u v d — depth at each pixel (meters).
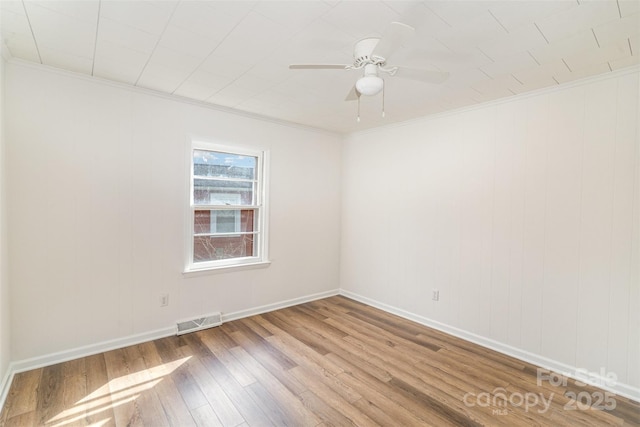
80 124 2.57
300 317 3.69
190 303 3.24
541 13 1.65
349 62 2.28
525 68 2.29
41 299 2.45
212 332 3.21
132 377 2.37
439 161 3.41
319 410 2.05
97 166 2.66
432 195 3.48
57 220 2.50
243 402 2.12
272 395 2.20
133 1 1.61
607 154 2.35
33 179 2.39
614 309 2.32
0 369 2.06
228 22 1.79
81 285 2.62
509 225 2.87
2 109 2.18
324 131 4.33
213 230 3.46
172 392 2.20
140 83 2.73
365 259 4.26
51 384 2.24
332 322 3.56
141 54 2.19
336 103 3.14
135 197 2.86
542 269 2.67
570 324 2.52
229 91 2.87
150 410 2.02
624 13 1.64
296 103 3.16
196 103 3.17
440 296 3.41
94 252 2.67
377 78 1.88
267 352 2.81
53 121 2.46
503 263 2.91
